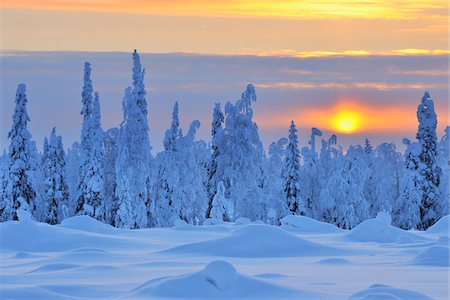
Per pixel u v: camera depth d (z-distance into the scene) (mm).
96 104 63594
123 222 59125
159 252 32750
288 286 16984
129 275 22531
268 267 25609
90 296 16797
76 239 37250
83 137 63375
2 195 58625
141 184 61031
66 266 24969
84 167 62656
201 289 16141
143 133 62062
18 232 37781
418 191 62031
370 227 41188
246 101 64250
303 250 32656
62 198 64375
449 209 61219
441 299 15844
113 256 30531
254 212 63281
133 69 62906
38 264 27734
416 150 62531
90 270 23859
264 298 15844
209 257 30891
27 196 59500
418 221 61562
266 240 33125
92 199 61625
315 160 72938
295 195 64688
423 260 26500
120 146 61719
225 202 59875
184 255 31703
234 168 63406
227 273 16406
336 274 22297
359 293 14781
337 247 33844
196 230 49344
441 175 62688
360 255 31500
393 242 39906
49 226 39625
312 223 52500
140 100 62656
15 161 59250
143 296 15820
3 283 20094
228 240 33312
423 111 63250
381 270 23844
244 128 63750
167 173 64750
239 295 16031
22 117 59625
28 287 16875
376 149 82062
